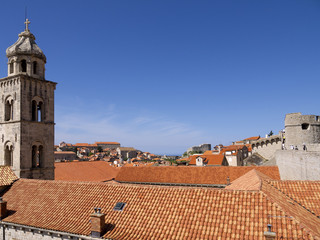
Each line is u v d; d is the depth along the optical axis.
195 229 17.56
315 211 20.83
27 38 36.56
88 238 18.92
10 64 36.06
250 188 22.08
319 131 50.06
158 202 21.06
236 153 93.25
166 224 18.59
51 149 37.88
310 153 29.14
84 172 53.75
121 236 18.27
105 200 22.75
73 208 22.59
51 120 38.12
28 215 23.09
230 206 18.80
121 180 54.94
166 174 53.47
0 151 35.62
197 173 51.38
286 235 15.32
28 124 34.53
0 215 23.42
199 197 20.53
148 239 17.55
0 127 35.97
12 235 22.88
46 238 21.08
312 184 23.66
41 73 37.12
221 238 16.34
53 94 38.78
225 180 47.56
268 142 86.19
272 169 43.19
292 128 51.16
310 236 14.90
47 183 27.41
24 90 34.34
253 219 17.16
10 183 29.02
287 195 22.83
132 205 21.38
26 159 34.03
